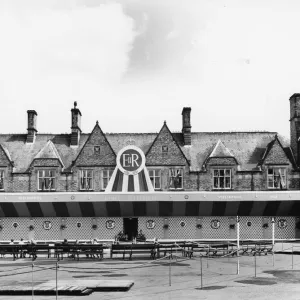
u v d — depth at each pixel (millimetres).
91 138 46219
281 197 43156
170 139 45875
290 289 18625
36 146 48438
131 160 44156
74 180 45438
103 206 44125
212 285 19766
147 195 43469
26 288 18359
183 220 44625
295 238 44125
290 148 47219
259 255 33375
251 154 46781
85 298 17078
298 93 46719
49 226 44938
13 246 31328
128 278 22141
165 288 19125
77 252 30688
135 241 40125
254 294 17547
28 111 49094
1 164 45688
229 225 44438
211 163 45000
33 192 44562
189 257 32375
